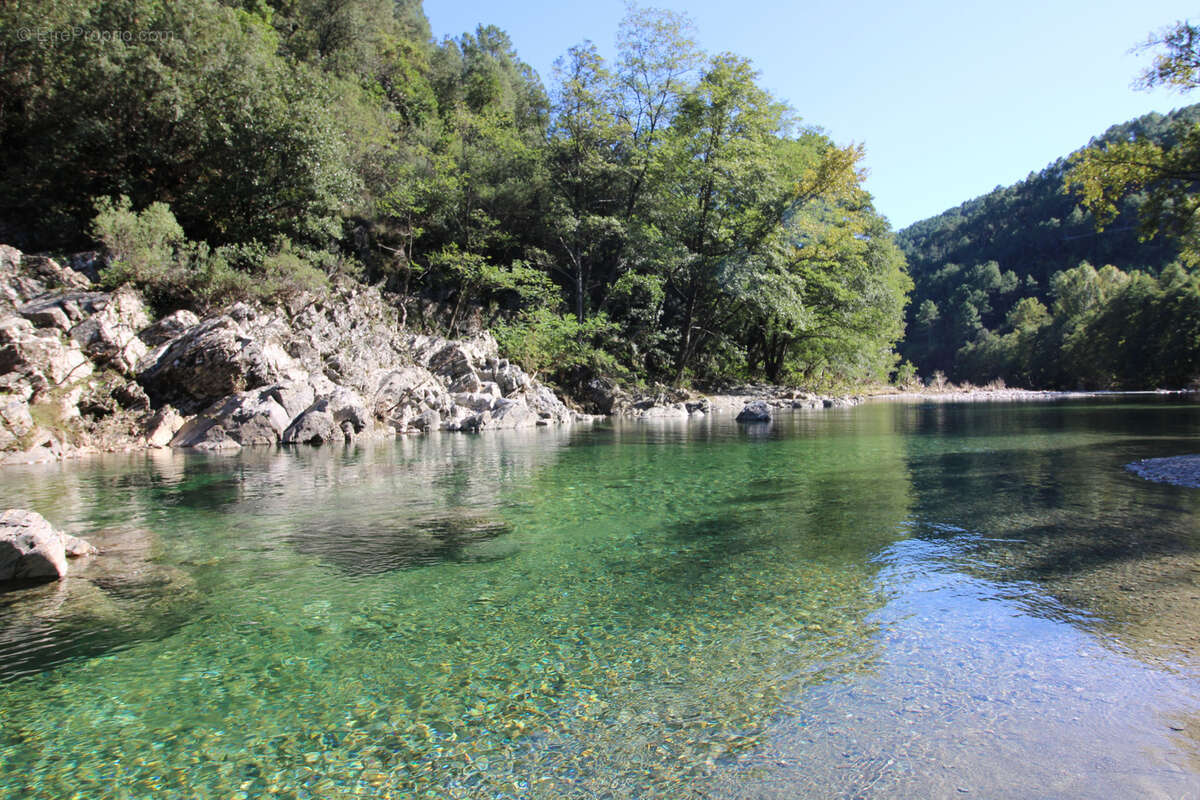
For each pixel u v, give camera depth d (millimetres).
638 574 7277
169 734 4262
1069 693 4469
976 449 17219
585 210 40562
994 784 3510
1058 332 85062
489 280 36281
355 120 37406
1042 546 7867
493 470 14531
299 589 6883
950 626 5629
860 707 4375
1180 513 9328
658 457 16516
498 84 57594
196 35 29797
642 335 39875
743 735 4086
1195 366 63000
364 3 54781
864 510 10133
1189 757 3732
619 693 4668
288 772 3828
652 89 39875
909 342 140750
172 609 6336
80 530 9156
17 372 17109
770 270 38656
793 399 40531
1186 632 5359
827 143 47625
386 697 4688
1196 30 20156
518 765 3838
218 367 20000
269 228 29688
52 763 3953
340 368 23578
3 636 5719
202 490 12102
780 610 6141
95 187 27922
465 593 6758
